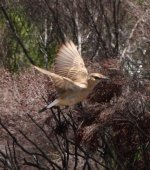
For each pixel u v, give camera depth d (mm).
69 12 24094
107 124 15156
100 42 23062
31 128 16906
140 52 21797
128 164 16406
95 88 15141
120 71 15602
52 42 24688
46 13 24859
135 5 21781
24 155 18391
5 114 16625
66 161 16375
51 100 15242
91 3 23891
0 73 17188
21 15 25812
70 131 16719
